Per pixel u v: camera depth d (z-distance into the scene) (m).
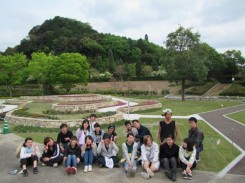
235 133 14.56
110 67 76.31
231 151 10.64
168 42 35.88
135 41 102.06
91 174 7.99
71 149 8.62
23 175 7.94
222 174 7.93
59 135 9.75
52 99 35.47
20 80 48.09
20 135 13.95
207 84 56.75
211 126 16.84
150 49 97.38
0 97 47.94
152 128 15.80
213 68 57.38
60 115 20.91
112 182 7.38
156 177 7.71
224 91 49.06
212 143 11.91
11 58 46.81
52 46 85.06
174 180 7.39
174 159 7.88
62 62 47.38
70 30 96.12
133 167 7.88
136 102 33.84
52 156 8.80
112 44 92.44
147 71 71.44
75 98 33.25
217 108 28.55
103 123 16.91
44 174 8.05
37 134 14.20
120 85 64.94
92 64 80.69
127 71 70.25
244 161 9.25
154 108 26.83
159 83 63.91
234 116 21.92
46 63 49.03
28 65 51.53
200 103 34.66
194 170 8.27
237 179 7.54
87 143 8.39
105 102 28.52
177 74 35.34
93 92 55.75
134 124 9.51
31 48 84.94
